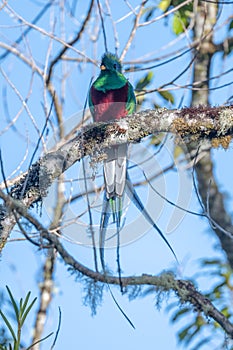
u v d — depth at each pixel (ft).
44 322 41.68
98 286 25.54
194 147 41.16
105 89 37.83
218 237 42.24
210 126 30.37
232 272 37.06
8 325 24.07
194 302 26.27
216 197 44.19
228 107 30.48
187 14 44.70
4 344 27.71
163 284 26.21
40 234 23.81
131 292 26.05
